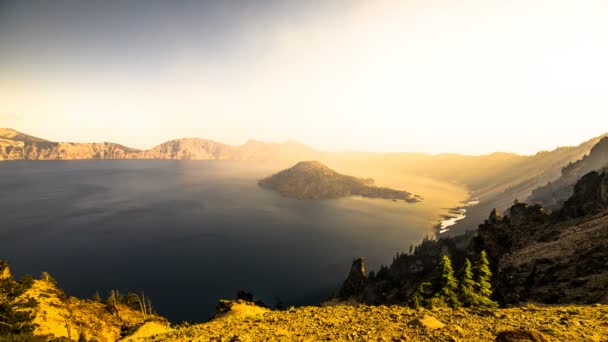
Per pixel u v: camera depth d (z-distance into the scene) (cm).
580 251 5028
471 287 3834
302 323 2284
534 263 5559
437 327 1898
